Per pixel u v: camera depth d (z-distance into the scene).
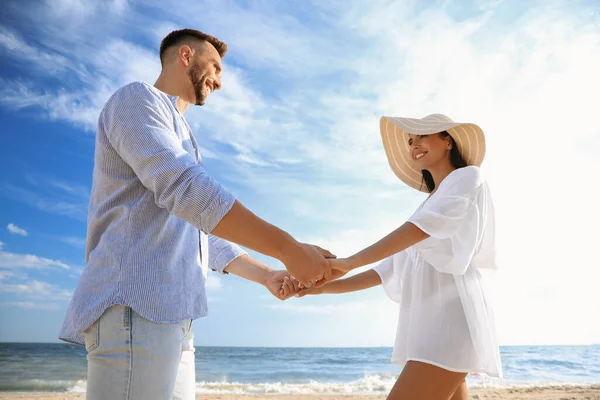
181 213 1.59
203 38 2.06
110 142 1.70
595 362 16.20
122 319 1.57
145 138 1.63
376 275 2.44
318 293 2.34
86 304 1.60
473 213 2.06
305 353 18.53
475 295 2.03
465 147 2.32
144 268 1.62
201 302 1.77
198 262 1.79
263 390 10.61
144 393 1.56
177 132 1.82
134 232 1.65
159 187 1.59
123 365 1.55
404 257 2.35
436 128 2.24
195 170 1.61
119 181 1.69
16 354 15.41
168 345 1.61
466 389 2.18
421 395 1.94
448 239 2.02
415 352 1.98
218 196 1.59
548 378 13.52
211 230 1.61
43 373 13.28
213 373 15.08
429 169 2.38
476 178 2.12
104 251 1.65
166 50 2.03
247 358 17.86
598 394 7.85
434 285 2.04
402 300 2.20
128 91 1.72
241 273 2.33
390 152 2.65
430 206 2.07
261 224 1.64
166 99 1.83
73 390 11.41
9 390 11.32
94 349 1.58
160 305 1.61
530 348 19.50
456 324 1.97
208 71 2.03
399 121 2.36
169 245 1.69
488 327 2.02
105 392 1.55
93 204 1.75
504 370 15.14
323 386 11.02
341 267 1.98
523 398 7.51
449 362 1.92
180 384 1.81
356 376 14.79
